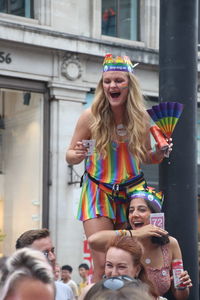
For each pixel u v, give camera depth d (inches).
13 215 714.2
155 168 763.4
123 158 208.1
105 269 182.9
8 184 713.6
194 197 221.5
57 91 730.8
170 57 223.9
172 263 208.7
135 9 800.9
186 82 223.0
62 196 724.0
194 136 223.6
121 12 791.1
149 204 207.8
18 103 721.0
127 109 205.2
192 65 224.5
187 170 219.9
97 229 206.2
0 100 709.3
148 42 800.3
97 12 768.3
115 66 205.2
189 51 224.1
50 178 724.0
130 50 770.8
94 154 209.0
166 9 225.3
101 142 206.2
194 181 222.2
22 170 721.0
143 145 207.5
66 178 727.7
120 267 177.8
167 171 219.8
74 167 725.3
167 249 206.2
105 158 208.1
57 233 717.9
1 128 709.3
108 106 208.4
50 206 722.2
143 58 778.2
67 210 724.7
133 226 208.7
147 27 800.9
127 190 209.3
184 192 219.3
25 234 248.4
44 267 108.3
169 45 224.2
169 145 205.6
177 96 222.2
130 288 119.6
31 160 724.7
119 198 209.3
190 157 221.3
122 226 213.2
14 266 108.1
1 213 705.0
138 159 206.7
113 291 118.3
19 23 719.1
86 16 764.6
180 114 209.0
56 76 730.2
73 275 716.0
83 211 209.9
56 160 727.1
